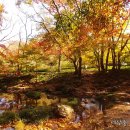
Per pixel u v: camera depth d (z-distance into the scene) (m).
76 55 27.97
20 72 33.62
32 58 32.25
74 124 15.35
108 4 26.56
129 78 27.83
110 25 26.28
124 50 31.25
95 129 14.54
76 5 27.73
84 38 25.97
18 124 14.74
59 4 27.92
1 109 18.31
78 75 29.41
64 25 28.09
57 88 25.86
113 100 20.62
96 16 26.62
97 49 28.70
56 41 27.95
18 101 21.16
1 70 32.75
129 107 18.39
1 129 14.20
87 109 18.34
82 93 23.64
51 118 16.03
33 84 29.00
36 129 14.29
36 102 20.56
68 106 17.52
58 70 33.53
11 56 31.22
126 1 25.83
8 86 28.58
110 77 28.52
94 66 34.09
